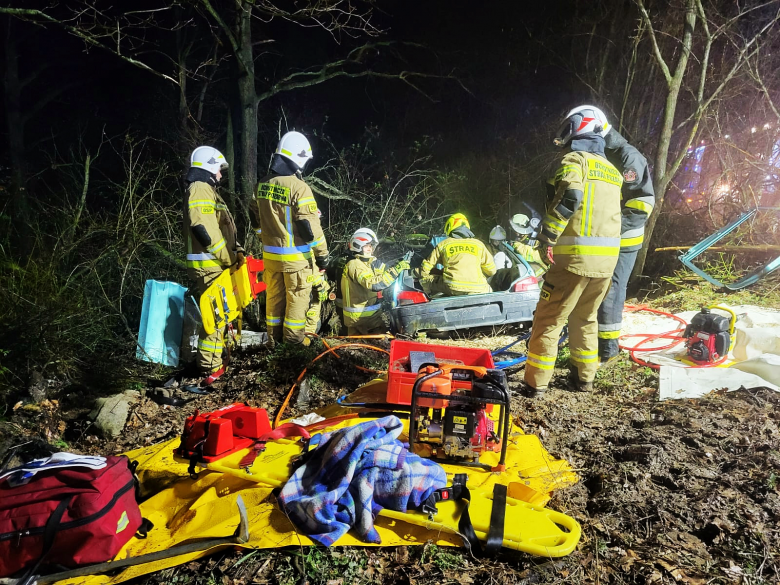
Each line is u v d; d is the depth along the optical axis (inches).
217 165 206.8
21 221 286.2
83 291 247.6
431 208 429.4
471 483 132.2
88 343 236.8
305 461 132.3
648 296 311.7
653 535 118.1
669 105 281.4
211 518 123.0
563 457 146.0
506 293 251.9
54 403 194.5
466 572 107.9
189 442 141.3
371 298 257.8
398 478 120.5
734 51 357.4
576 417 169.0
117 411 180.7
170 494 134.3
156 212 280.5
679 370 191.8
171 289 224.1
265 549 114.2
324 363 207.5
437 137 542.6
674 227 351.6
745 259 311.9
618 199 168.1
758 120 364.8
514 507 120.3
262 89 542.6
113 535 111.8
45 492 110.3
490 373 138.8
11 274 221.0
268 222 209.9
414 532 116.3
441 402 137.5
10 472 117.0
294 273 211.2
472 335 261.3
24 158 399.2
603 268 166.4
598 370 201.2
